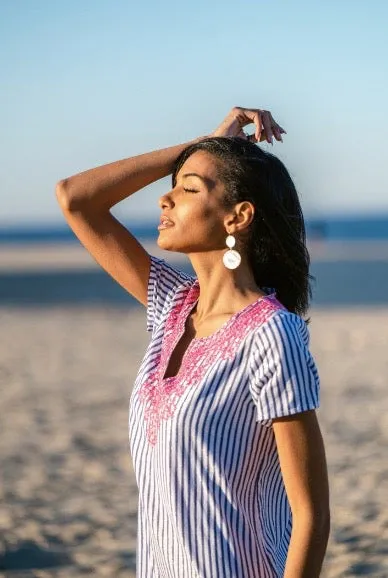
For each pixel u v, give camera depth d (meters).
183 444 2.49
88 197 3.00
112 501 7.62
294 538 2.43
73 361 17.17
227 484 2.48
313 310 25.86
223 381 2.50
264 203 2.69
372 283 34.53
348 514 7.00
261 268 2.76
